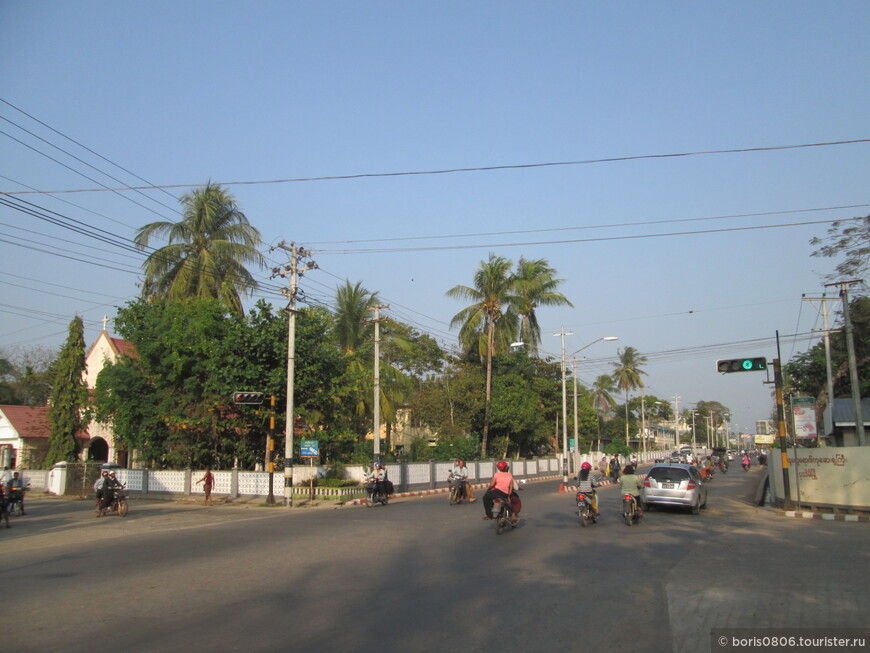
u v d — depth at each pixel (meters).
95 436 41.00
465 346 48.34
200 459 31.86
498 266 46.12
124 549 13.87
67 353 37.31
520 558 12.27
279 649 6.70
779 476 23.38
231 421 28.91
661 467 21.58
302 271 26.84
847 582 9.98
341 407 32.28
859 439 28.48
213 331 30.00
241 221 36.22
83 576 10.72
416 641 6.96
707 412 156.50
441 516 20.67
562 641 6.96
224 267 35.19
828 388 34.44
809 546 13.88
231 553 13.02
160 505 26.34
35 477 34.44
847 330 29.17
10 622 7.81
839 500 20.56
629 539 14.98
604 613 8.13
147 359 31.00
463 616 7.98
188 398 29.88
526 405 49.78
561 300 52.00
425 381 52.44
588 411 67.19
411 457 43.97
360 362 39.31
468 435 48.00
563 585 9.80
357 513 22.27
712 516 20.56
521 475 49.41
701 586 9.73
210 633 7.28
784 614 8.07
